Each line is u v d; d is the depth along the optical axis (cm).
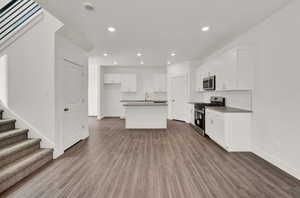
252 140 352
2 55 319
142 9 269
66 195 206
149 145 405
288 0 247
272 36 293
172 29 355
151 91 877
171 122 717
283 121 272
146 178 248
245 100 382
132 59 678
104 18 301
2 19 320
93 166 288
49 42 317
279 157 282
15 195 206
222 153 350
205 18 302
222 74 424
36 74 319
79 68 437
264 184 231
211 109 432
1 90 323
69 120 384
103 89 859
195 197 203
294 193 210
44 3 251
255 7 265
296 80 248
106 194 209
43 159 293
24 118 322
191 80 695
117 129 585
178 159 319
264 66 316
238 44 405
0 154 235
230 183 234
